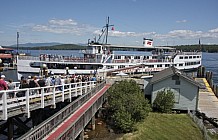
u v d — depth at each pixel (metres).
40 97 18.20
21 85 18.02
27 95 15.83
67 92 21.61
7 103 15.47
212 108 30.81
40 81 19.09
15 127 21.98
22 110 15.86
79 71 45.72
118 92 27.17
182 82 29.09
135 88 28.73
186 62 65.88
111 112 26.67
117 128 23.00
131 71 51.62
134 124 22.55
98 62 47.34
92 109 21.98
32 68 45.50
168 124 24.31
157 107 28.94
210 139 19.08
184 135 21.44
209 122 25.78
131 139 20.47
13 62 74.81
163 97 28.53
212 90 43.69
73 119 16.48
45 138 12.87
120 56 50.84
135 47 54.53
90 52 50.59
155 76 34.25
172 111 29.08
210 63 131.50
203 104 32.84
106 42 53.84
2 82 15.42
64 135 13.76
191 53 69.12
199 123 23.73
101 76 41.75
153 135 21.34
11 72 65.31
